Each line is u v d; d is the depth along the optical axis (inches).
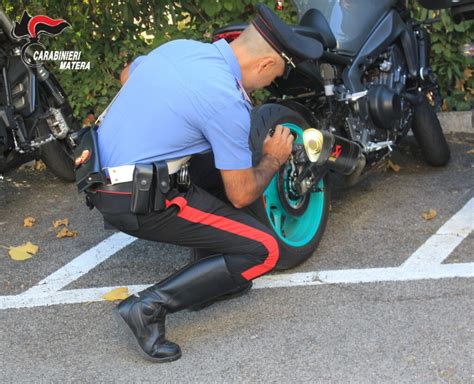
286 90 158.9
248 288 139.3
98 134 118.7
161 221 115.3
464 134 233.3
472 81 237.3
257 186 117.2
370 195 187.3
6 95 183.0
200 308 134.6
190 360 119.8
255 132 135.8
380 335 123.2
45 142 189.8
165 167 112.4
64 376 117.7
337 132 160.2
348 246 158.7
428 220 169.8
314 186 149.3
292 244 146.5
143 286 146.6
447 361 114.7
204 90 110.4
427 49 183.6
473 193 184.2
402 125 176.1
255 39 115.0
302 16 171.3
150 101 112.9
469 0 149.7
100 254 162.7
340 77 160.9
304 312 132.3
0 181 216.2
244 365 117.5
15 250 165.6
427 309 130.3
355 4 167.5
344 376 112.8
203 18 230.5
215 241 118.5
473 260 148.3
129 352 123.7
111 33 229.5
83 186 115.1
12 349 126.5
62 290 147.0
